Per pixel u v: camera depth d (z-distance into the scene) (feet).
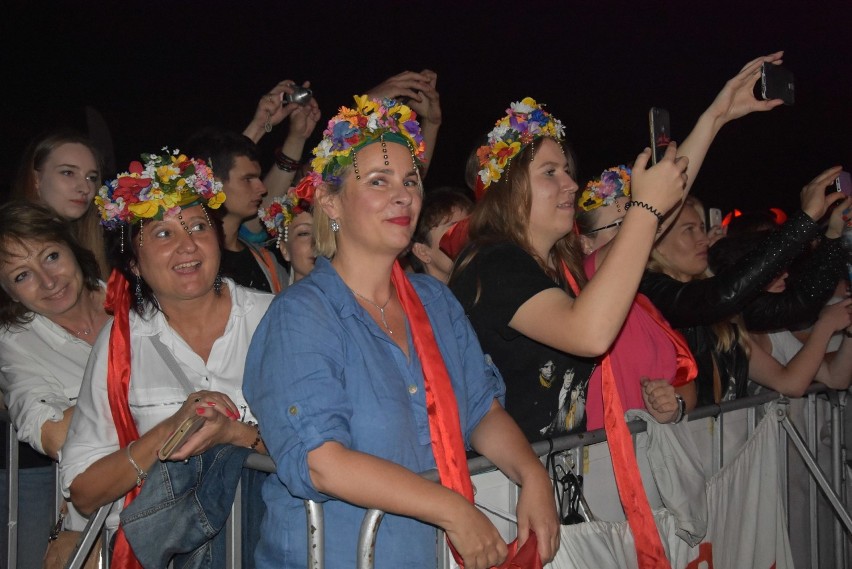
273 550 6.15
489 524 5.61
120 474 6.70
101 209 7.52
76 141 11.09
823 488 10.25
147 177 7.41
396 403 5.99
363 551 5.77
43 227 8.52
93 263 9.04
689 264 10.41
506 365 7.51
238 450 6.66
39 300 8.44
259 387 5.84
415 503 5.44
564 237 8.56
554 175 7.90
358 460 5.45
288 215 12.21
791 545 11.32
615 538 7.76
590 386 8.51
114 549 6.89
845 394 12.06
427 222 11.32
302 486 5.52
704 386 10.25
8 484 8.73
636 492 7.61
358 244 6.25
